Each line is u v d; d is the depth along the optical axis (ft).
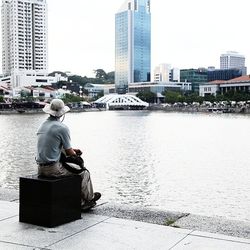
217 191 103.91
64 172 29.45
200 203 91.50
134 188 107.45
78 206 29.84
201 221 29.81
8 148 194.49
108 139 248.93
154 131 313.94
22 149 190.49
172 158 166.50
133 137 262.88
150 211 32.24
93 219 29.99
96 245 25.18
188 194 100.42
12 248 24.64
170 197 97.81
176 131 313.73
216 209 86.79
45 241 25.75
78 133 293.43
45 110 30.17
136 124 402.31
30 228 27.96
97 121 459.32
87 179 31.32
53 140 28.94
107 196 98.63
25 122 416.05
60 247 24.85
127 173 130.11
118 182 115.44
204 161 157.89
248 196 98.27
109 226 28.50
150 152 186.09
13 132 288.51
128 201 93.71
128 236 26.66
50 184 27.84
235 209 86.74
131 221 29.55
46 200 28.07
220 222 29.58
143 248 24.71
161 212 32.01
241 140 243.60
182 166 145.18
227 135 278.87
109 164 149.18
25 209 28.86
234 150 194.39
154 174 128.57
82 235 26.78
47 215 28.12
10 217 30.27
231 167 143.33
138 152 185.88
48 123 29.55
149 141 237.04
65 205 28.89
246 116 601.62
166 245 25.13
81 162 30.96
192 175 126.93
